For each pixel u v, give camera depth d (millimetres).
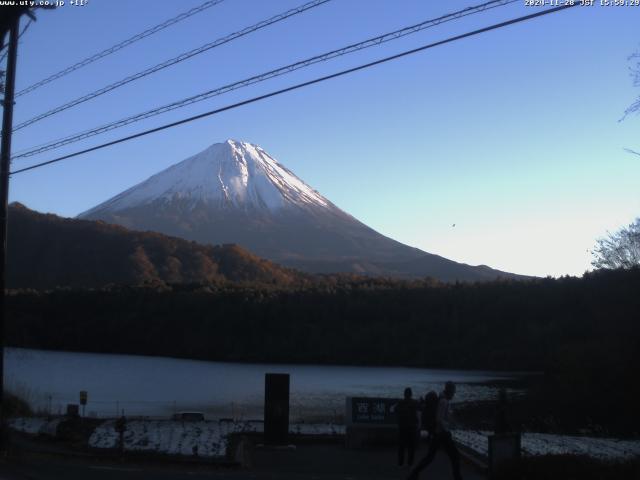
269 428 18094
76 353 101625
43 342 107125
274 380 18188
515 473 12281
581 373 39219
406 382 70250
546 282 91125
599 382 38469
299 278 174875
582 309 77188
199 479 13000
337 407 49750
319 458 16391
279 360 98812
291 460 16109
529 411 40406
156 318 110750
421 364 89688
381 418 18094
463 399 52375
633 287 37812
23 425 21625
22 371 76625
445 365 86875
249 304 107812
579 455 13828
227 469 14773
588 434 31453
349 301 106875
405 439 14828
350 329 101438
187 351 103438
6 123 16422
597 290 42062
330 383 69500
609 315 38531
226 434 20078
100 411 43656
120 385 67000
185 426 22141
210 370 84188
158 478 12961
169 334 107375
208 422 24297
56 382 67500
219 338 103750
